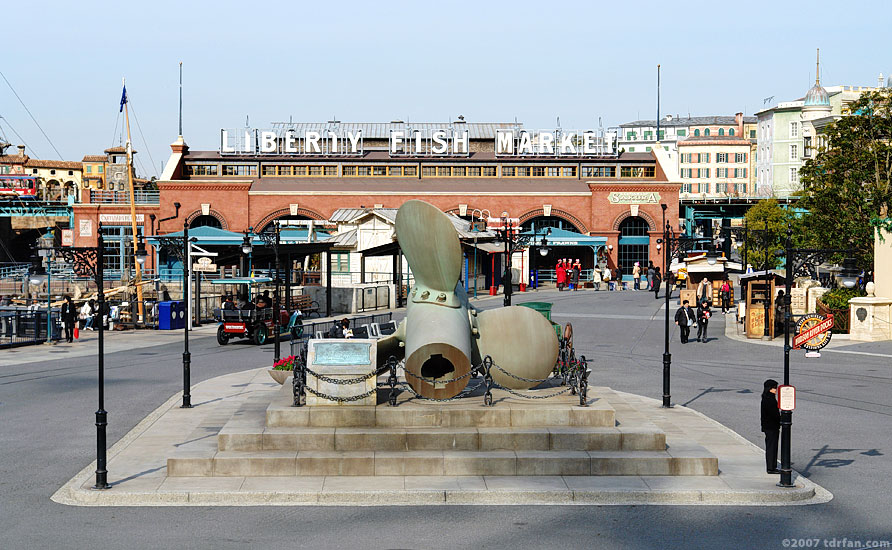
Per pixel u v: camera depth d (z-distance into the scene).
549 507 15.28
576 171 78.88
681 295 54.12
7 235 93.38
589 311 50.19
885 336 39.00
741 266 56.09
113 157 107.19
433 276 19.62
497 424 17.98
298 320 41.38
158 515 14.80
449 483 16.08
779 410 16.92
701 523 14.41
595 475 16.69
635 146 173.50
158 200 80.06
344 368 18.27
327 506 15.29
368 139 84.19
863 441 20.03
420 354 18.42
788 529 14.12
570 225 75.81
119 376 29.45
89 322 45.09
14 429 21.20
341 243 59.09
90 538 13.68
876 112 60.59
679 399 25.17
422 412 17.95
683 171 160.25
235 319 38.66
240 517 14.69
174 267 71.31
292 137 79.56
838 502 15.54
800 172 53.59
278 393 20.05
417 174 78.50
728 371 30.75
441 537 13.72
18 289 63.94
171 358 34.28
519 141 79.56
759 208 79.19
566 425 18.05
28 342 38.75
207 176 77.56
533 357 19.78
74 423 21.86
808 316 31.91
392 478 16.41
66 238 78.00
